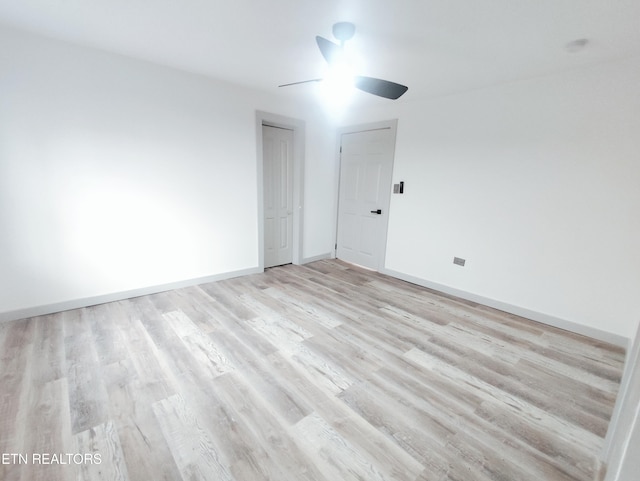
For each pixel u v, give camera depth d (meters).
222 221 3.59
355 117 4.27
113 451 1.40
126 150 2.82
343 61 2.02
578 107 2.50
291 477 1.31
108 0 1.80
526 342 2.51
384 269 4.20
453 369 2.12
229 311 2.87
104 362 2.03
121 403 1.68
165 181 3.09
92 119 2.61
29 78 2.31
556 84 2.59
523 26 1.90
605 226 2.48
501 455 1.46
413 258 3.84
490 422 1.66
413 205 3.75
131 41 2.37
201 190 3.35
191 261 3.43
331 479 1.31
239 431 1.54
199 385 1.85
